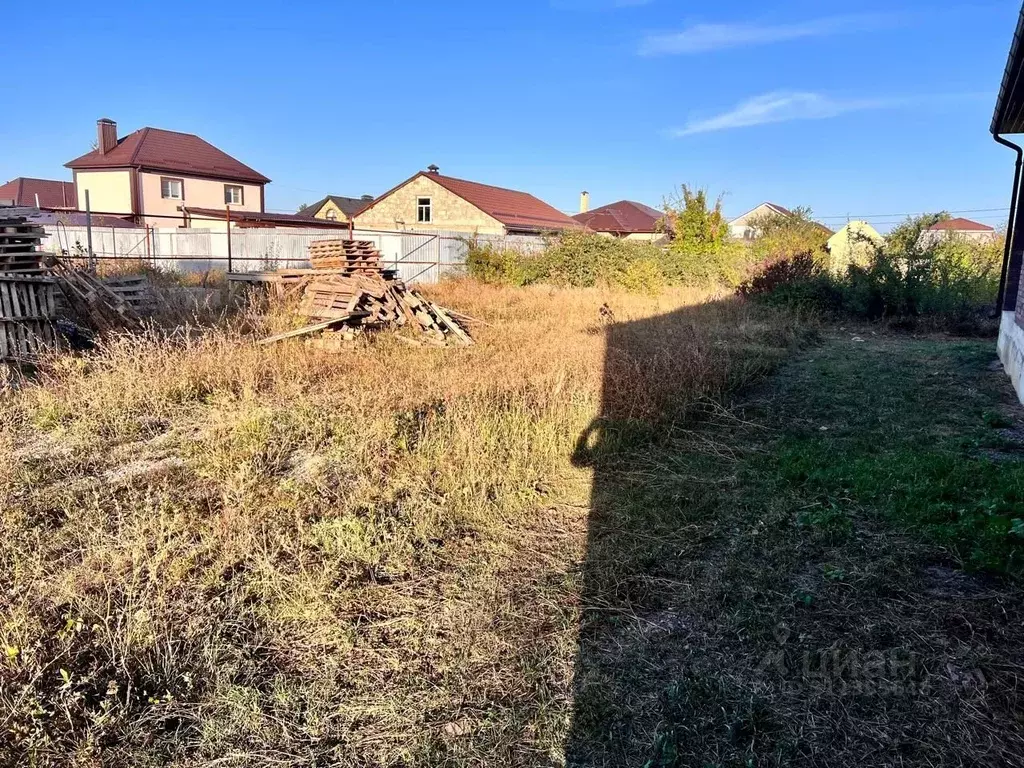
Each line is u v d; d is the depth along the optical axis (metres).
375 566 3.49
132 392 6.05
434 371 7.40
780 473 4.81
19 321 7.79
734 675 2.67
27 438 5.23
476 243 20.94
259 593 3.18
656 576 3.45
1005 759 2.22
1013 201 10.71
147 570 3.27
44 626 2.81
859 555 3.56
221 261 21.81
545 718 2.45
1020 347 7.09
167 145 34.59
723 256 20.25
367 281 9.95
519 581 3.40
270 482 4.30
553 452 5.12
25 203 38.22
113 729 2.35
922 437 5.69
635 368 6.91
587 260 19.23
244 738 2.35
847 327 12.77
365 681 2.64
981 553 3.37
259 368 7.11
